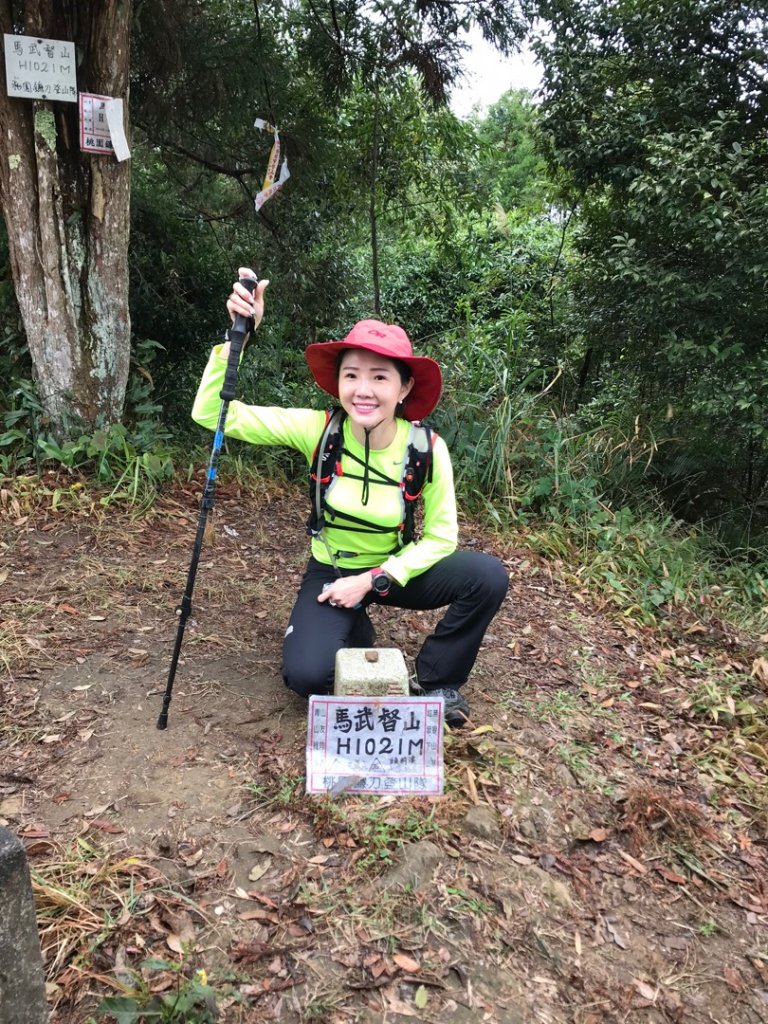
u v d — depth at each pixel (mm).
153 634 3066
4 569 3410
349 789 2232
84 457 4434
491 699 2945
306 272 7277
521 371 7184
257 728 2523
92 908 1786
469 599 2484
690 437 6641
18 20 4199
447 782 2336
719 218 5176
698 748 2887
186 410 6270
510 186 16297
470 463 5363
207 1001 1566
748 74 6066
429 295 14500
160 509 4301
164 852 1978
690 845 2332
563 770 2562
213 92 5926
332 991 1673
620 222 7027
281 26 6266
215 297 6879
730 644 3855
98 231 4293
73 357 4406
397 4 6008
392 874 1983
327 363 2316
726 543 5809
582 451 5984
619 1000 1778
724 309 5699
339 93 6699
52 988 1591
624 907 2059
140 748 2365
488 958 1816
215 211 7539
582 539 4824
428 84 6430
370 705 2225
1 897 1061
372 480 2377
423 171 8164
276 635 3193
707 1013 1794
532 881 2059
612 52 6727
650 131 6461
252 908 1850
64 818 2055
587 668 3369
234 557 3957
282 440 2447
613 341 7195
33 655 2805
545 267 11242
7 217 4223
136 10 5117
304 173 6938
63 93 3984
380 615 3529
